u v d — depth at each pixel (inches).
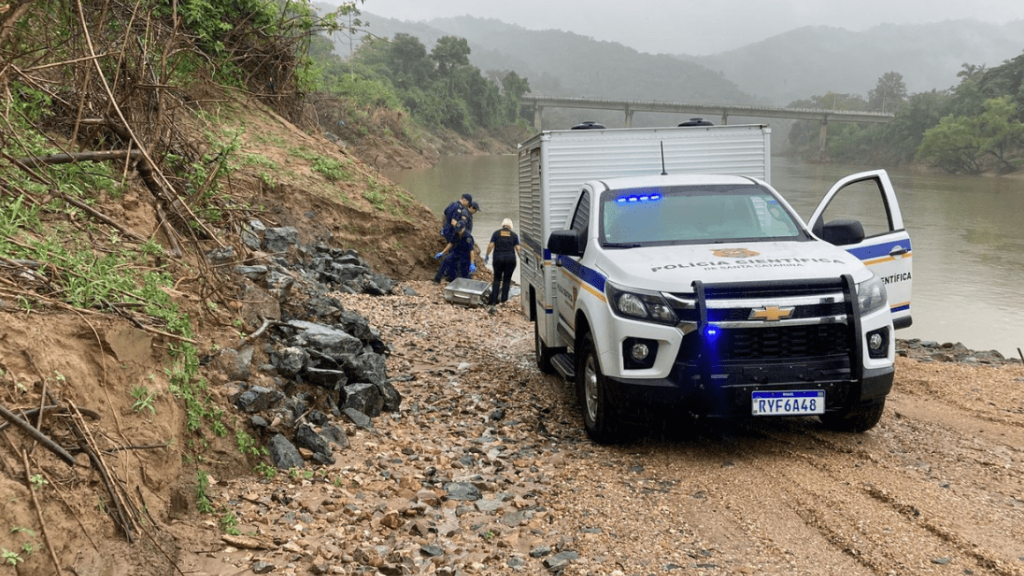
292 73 726.5
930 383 332.2
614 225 283.4
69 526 136.2
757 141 344.8
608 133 335.6
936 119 6953.7
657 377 234.8
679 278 236.1
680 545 181.5
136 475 158.9
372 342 357.7
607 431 252.2
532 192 373.7
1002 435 259.6
